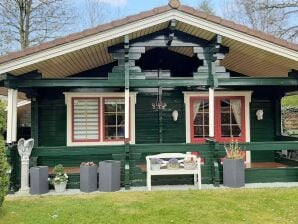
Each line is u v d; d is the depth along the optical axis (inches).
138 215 193.5
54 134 349.4
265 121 371.6
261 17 867.4
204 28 264.5
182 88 359.6
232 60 340.2
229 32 266.2
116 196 240.4
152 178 283.6
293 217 189.6
